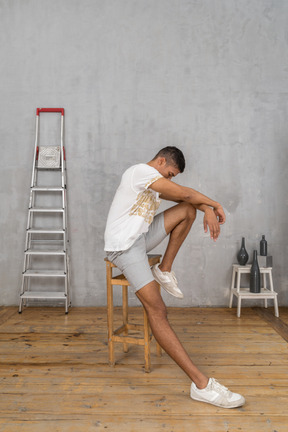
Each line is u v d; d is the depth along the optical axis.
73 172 3.76
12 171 3.78
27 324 3.19
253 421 1.74
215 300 3.77
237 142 3.74
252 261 3.70
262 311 3.60
